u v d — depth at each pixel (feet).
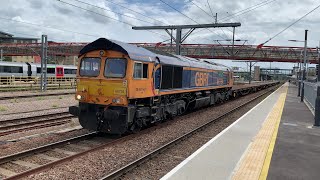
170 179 23.80
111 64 41.37
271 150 32.83
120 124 40.83
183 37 102.37
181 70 57.93
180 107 59.62
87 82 42.42
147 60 44.62
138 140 41.09
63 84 147.95
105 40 41.29
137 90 42.16
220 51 219.41
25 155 31.68
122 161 32.01
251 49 216.13
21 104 72.13
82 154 32.78
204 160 28.78
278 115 61.98
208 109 78.74
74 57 347.97
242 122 51.11
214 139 37.55
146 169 29.86
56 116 57.82
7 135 41.27
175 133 46.75
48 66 169.27
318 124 48.85
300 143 36.63
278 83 366.22
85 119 43.01
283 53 212.64
